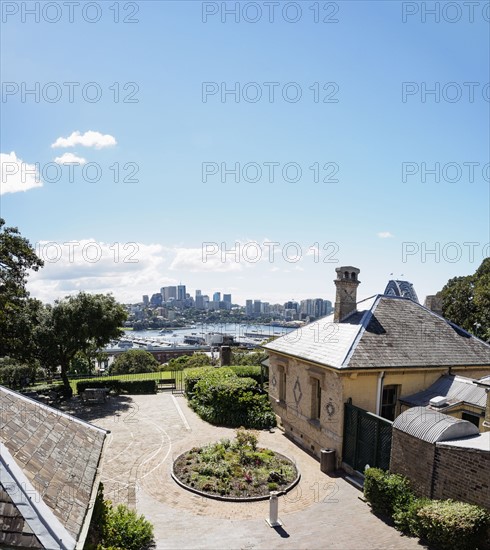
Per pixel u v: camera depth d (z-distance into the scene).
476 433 11.70
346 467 15.78
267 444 19.20
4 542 5.33
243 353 47.62
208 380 25.45
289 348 21.08
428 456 11.36
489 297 36.34
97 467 8.61
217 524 11.80
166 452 17.77
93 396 27.61
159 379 35.03
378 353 16.75
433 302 23.27
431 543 10.20
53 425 9.17
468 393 15.67
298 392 19.86
